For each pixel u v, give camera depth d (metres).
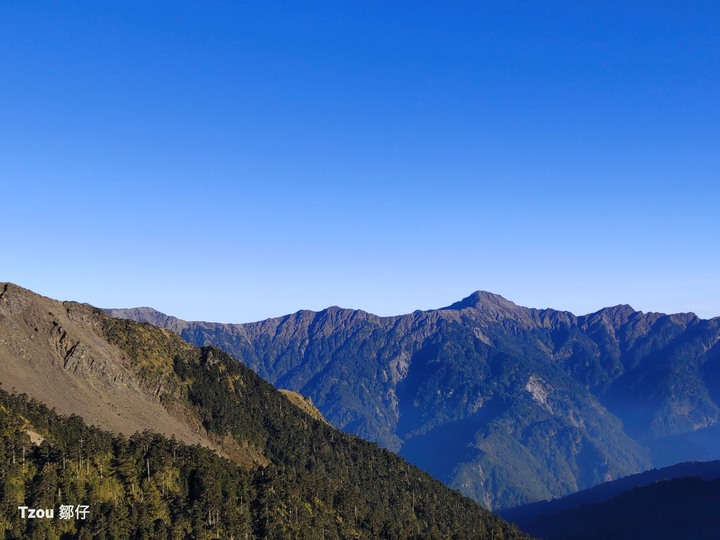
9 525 180.38
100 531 189.38
